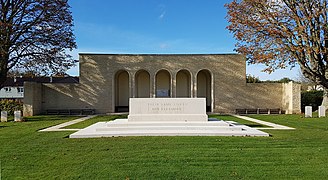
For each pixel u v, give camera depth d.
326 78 22.55
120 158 8.14
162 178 6.31
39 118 23.12
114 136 11.98
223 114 27.31
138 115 14.41
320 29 19.58
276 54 20.47
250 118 21.80
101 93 29.50
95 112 29.19
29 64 25.52
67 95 29.23
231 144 10.12
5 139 11.91
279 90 29.92
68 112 28.70
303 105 31.08
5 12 23.62
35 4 24.31
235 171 6.84
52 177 6.48
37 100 27.78
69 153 8.91
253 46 22.05
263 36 21.30
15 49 24.27
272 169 7.02
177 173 6.67
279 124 17.31
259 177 6.39
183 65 29.97
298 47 19.33
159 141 10.70
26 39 24.55
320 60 21.11
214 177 6.38
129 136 11.93
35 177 6.52
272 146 9.83
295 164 7.49
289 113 28.36
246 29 21.98
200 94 33.56
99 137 11.86
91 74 29.50
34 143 10.79
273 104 29.80
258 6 21.72
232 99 29.72
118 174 6.61
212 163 7.57
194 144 10.11
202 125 13.65
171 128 13.05
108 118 22.42
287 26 20.59
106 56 29.72
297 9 20.66
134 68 29.84
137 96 33.28
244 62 29.89
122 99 33.34
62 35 26.25
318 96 31.11
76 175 6.57
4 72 24.08
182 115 14.46
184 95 33.53
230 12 23.03
